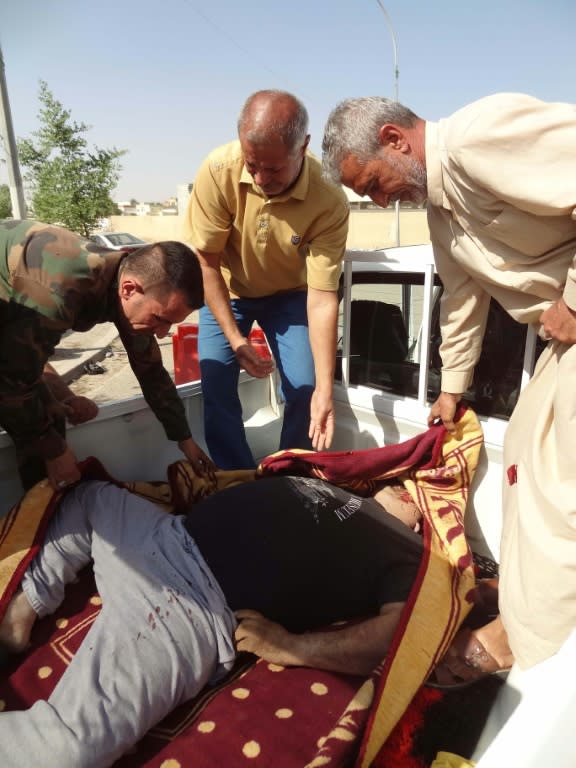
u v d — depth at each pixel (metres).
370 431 2.72
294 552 1.94
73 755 1.41
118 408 2.43
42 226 1.87
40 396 1.97
